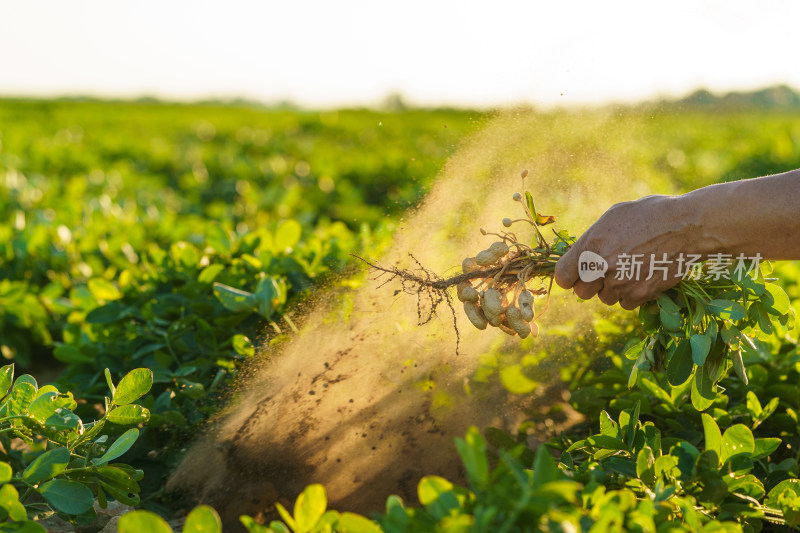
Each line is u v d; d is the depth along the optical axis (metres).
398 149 13.42
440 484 1.29
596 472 1.70
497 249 1.97
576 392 2.38
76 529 2.08
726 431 1.71
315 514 1.37
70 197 6.91
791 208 1.62
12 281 4.64
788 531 1.89
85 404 2.60
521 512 1.20
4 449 2.46
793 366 2.48
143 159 11.42
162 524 1.30
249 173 9.80
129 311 2.82
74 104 37.53
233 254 3.18
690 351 1.81
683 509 1.53
